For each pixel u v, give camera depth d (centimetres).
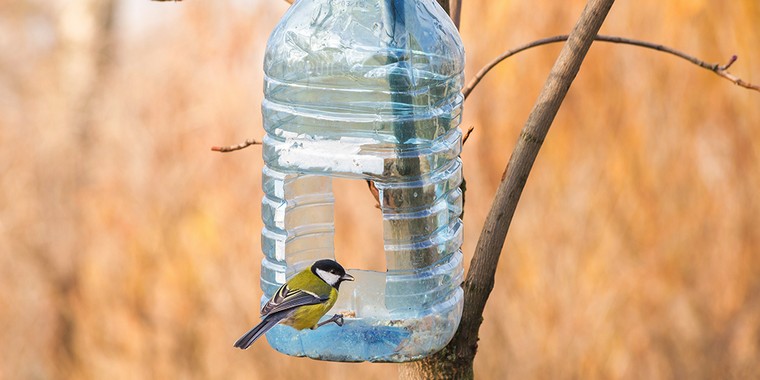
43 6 2048
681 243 1419
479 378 1415
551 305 1412
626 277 1411
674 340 1409
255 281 1523
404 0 486
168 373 1536
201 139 1566
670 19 1353
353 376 1452
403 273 471
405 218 476
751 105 1380
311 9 503
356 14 489
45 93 1881
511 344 1417
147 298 1589
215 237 1534
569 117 1414
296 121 489
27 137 1786
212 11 1555
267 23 1509
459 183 494
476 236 1387
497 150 1374
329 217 557
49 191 1728
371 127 479
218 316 1528
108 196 1641
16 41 1961
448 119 482
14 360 1669
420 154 478
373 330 470
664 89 1379
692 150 1401
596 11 451
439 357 488
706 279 1424
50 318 1675
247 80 1523
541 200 1430
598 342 1402
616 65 1387
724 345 1409
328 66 485
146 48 1675
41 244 1703
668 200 1414
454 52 483
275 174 498
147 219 1602
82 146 1762
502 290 1434
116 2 2031
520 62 1356
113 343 1605
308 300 473
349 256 1406
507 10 1347
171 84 1599
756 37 1358
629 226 1412
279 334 484
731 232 1414
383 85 479
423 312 470
